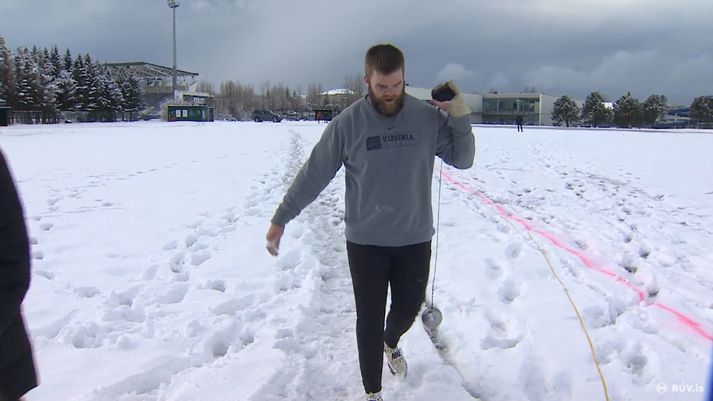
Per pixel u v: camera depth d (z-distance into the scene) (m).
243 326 3.85
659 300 4.17
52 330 3.81
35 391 2.99
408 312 2.91
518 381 3.06
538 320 3.78
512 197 8.76
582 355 3.30
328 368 3.26
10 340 1.76
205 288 4.61
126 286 4.67
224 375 3.13
